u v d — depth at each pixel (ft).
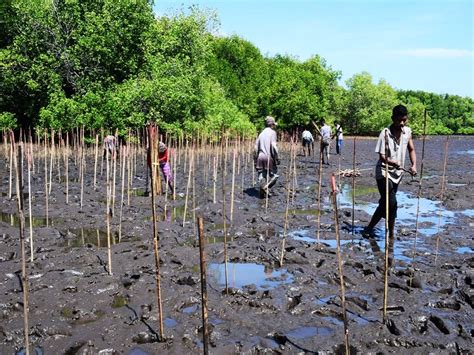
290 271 24.82
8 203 44.14
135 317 18.83
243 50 179.32
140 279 22.84
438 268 25.30
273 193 52.85
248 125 134.92
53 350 16.33
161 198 47.91
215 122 115.44
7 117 104.94
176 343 16.60
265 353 16.17
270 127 50.14
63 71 104.88
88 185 56.34
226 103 138.72
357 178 68.03
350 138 239.30
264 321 18.61
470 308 19.89
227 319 18.75
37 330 17.42
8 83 105.81
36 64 103.45
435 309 19.86
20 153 15.51
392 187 31.09
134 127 92.94
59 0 106.32
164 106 93.56
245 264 26.40
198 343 16.75
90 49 99.96
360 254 28.17
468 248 30.01
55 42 102.83
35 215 39.78
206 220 38.11
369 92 266.36
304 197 50.60
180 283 23.13
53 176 64.59
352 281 23.09
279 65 204.74
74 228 35.29
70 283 22.30
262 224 36.65
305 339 16.92
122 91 95.09
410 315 18.75
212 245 29.58
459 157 119.14
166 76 99.71
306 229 35.24
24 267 14.93
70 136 102.99
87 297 20.72
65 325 17.90
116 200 46.70
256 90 179.73
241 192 52.95
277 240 31.19
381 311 19.53
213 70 165.68
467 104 367.86
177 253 27.61
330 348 16.25
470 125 358.02
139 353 16.10
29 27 102.37
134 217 39.09
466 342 16.70
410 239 32.17
